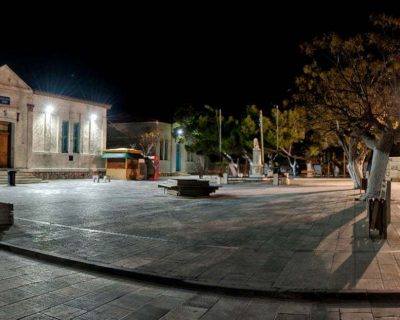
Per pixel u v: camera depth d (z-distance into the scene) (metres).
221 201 19.48
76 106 37.97
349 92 20.14
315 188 28.38
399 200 19.72
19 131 32.88
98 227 12.09
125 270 7.68
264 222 13.11
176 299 6.54
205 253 8.97
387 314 5.85
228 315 5.89
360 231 11.37
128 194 22.89
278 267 7.82
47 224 12.50
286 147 42.75
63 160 36.62
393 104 18.42
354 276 7.16
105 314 5.89
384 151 18.30
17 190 24.83
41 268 8.22
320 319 5.72
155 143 44.56
